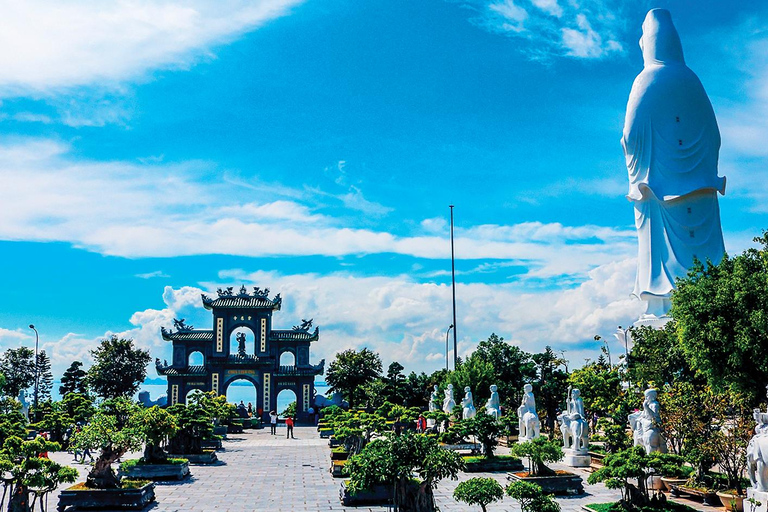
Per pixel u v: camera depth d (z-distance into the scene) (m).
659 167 84.94
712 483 31.77
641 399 48.66
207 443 60.78
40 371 116.44
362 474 24.16
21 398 72.38
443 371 102.19
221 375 107.50
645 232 86.12
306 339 110.12
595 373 63.25
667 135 85.00
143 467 40.25
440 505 31.80
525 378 71.88
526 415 50.19
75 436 31.78
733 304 34.50
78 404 74.31
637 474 27.78
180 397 108.31
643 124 86.25
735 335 33.94
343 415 60.81
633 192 87.38
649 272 84.62
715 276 39.22
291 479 41.09
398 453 24.30
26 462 25.98
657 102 85.88
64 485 37.47
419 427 65.88
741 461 31.12
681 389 37.69
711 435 32.19
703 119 85.25
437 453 23.80
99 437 30.95
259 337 109.19
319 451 59.97
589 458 44.22
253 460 52.06
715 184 83.81
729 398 35.03
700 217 83.50
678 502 30.77
